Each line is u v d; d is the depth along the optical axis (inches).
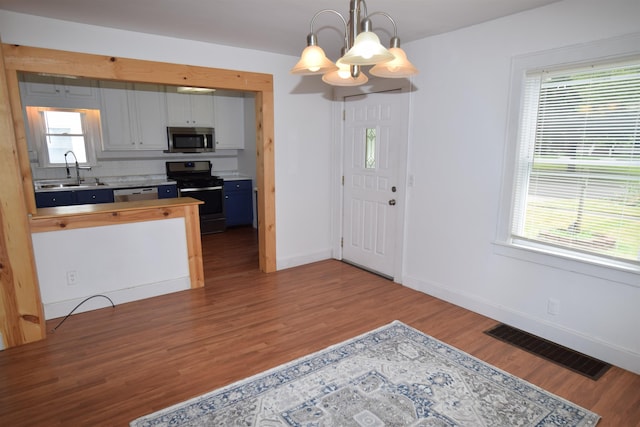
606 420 78.2
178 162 243.0
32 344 107.7
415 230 146.0
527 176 111.3
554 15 99.2
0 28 104.3
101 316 125.7
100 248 129.7
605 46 90.9
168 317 125.1
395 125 149.8
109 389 88.0
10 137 100.3
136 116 213.5
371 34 57.1
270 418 78.7
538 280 110.3
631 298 92.7
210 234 238.4
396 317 124.9
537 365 97.4
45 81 187.8
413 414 79.8
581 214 101.0
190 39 134.1
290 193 170.7
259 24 116.9
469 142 123.3
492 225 120.2
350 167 174.1
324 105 174.4
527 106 108.7
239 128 252.7
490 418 78.7
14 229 102.7
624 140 91.4
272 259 169.6
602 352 99.0
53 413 80.0
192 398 84.7
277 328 117.6
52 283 122.8
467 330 115.9
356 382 90.4
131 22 115.0
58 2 98.0
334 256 189.6
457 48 122.8
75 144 208.7
